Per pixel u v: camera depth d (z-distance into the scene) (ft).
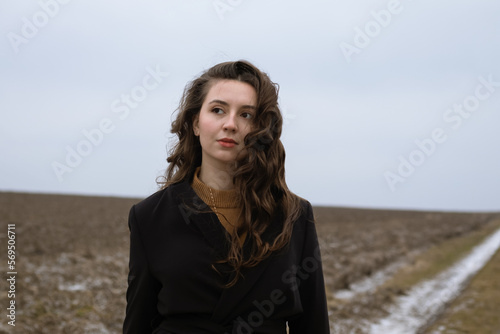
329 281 41.11
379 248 72.54
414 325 29.78
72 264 42.68
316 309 6.04
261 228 5.55
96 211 132.36
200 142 5.88
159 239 5.69
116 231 79.97
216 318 5.45
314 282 6.02
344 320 29.14
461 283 45.03
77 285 32.91
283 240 5.52
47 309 25.80
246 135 5.57
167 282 5.51
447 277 48.62
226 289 5.42
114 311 26.50
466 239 97.14
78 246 58.39
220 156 5.61
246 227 5.52
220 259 5.47
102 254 52.85
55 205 150.41
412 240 87.10
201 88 5.99
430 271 52.26
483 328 29.35
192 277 5.44
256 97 5.64
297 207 5.82
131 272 5.83
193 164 6.23
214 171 5.90
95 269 39.19
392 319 30.83
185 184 5.86
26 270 37.04
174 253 5.53
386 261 57.41
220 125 5.57
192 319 5.50
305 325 6.13
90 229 81.41
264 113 5.60
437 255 67.10
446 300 37.32
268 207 5.57
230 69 5.77
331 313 30.30
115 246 61.41
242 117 5.64
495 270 53.11
